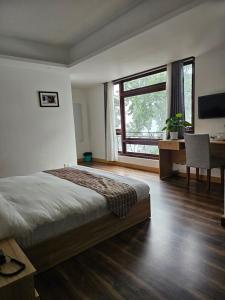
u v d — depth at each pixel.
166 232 2.27
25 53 3.72
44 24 3.13
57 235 1.80
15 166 3.93
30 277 1.08
